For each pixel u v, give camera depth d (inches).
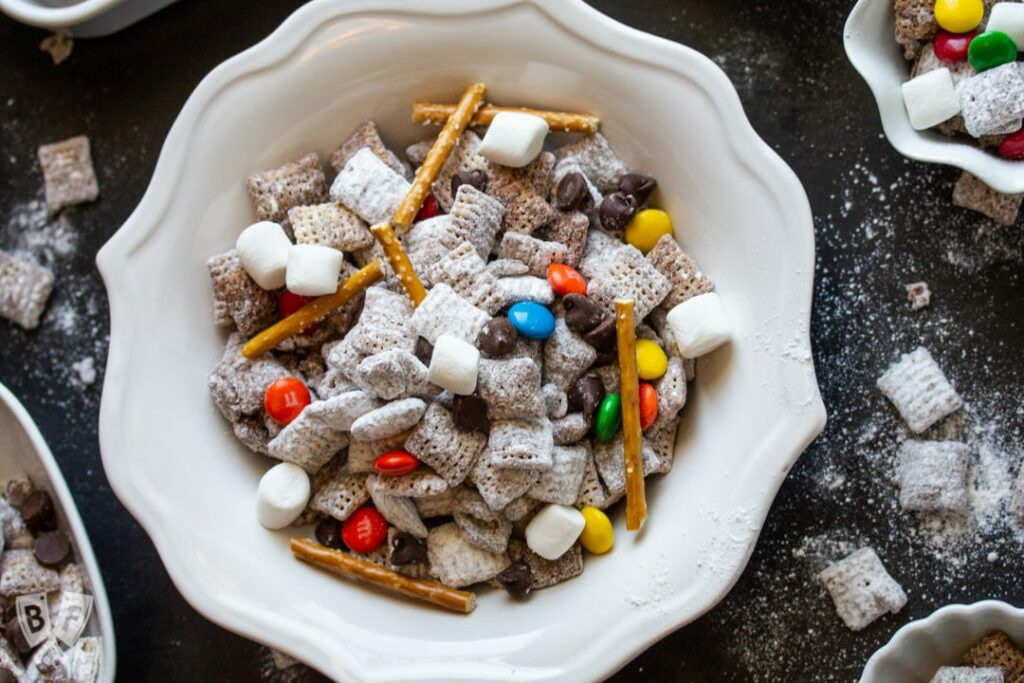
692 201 21.9
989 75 21.2
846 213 23.3
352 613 21.6
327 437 21.6
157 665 23.8
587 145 22.1
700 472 21.5
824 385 23.2
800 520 23.2
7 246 24.6
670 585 21.1
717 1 23.5
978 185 22.8
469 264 21.5
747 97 23.5
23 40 24.7
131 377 21.7
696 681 23.2
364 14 21.8
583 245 22.0
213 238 22.3
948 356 23.1
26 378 24.4
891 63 22.0
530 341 21.5
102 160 24.5
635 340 21.5
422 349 21.7
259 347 22.0
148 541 24.0
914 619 23.0
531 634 21.4
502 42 21.8
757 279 21.3
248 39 24.3
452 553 21.7
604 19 21.5
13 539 23.3
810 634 23.1
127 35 24.5
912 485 22.7
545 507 21.6
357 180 21.9
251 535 22.0
